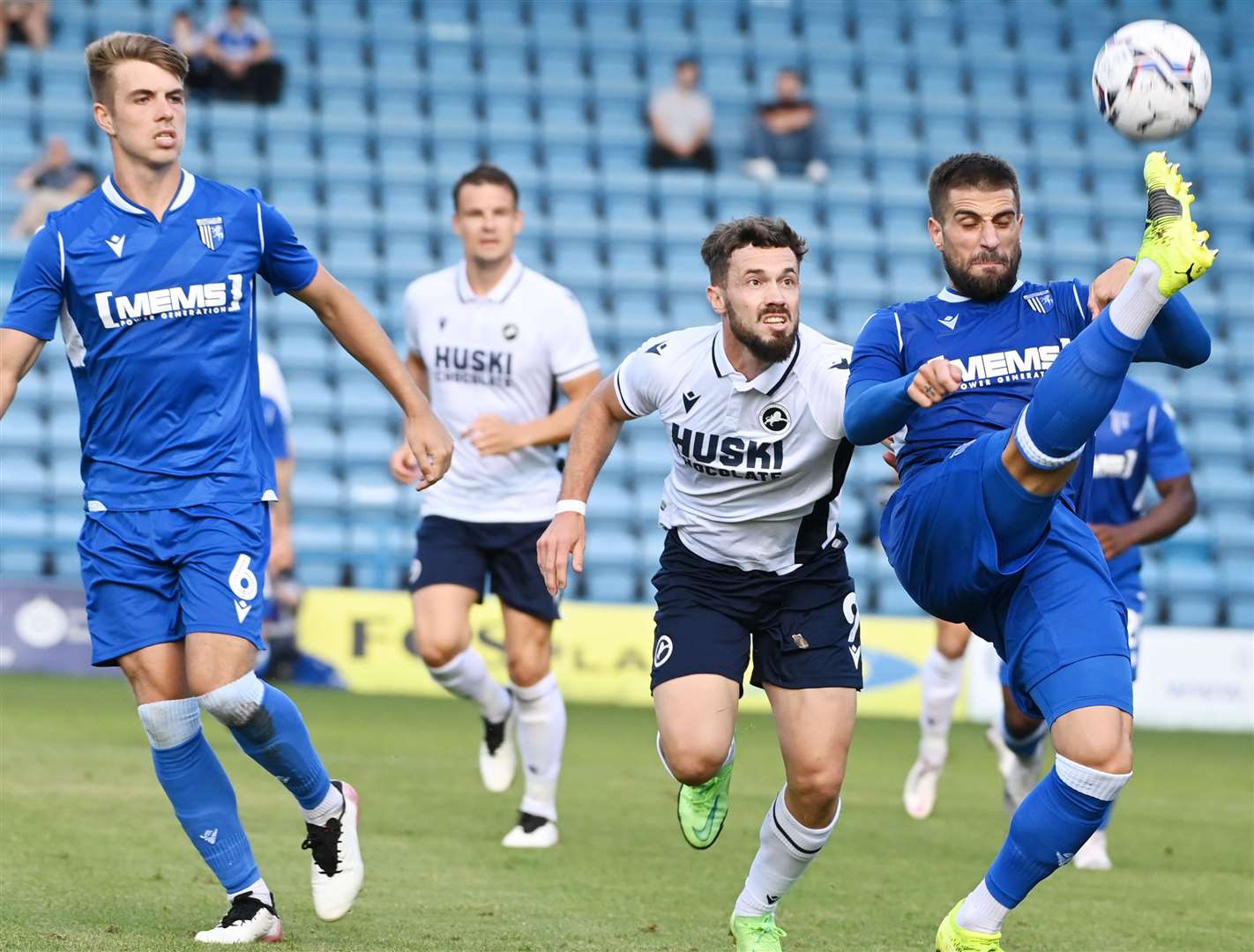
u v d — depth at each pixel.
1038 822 15.52
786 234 17.11
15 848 22.69
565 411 27.19
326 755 36.09
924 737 30.83
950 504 16.23
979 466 15.96
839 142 77.12
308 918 18.98
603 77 77.31
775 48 79.19
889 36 81.62
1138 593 28.39
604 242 70.81
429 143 72.81
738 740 43.19
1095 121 80.00
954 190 17.55
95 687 46.53
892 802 33.25
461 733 41.22
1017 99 80.69
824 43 80.06
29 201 64.62
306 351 62.91
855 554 60.00
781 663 17.73
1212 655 52.66
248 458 17.36
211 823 17.19
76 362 17.36
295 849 23.78
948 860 25.88
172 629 17.09
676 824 28.52
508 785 29.30
